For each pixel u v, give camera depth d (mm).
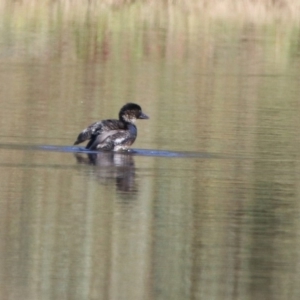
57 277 10484
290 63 28891
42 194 13359
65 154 15883
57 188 13680
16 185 13773
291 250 11406
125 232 11867
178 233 11898
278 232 12047
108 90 23172
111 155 15961
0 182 13930
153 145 16953
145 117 16516
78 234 11727
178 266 10859
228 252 11305
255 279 10531
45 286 10250
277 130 18719
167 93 23000
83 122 18938
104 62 27859
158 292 10164
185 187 13984
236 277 10602
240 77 25938
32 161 15289
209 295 10109
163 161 15672
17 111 19859
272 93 23562
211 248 11438
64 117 19406
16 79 24219
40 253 11148
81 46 29906
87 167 15008
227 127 18859
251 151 16703
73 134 17625
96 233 11758
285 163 15805
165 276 10570
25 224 12023
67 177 14312
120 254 11195
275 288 10312
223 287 10336
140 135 17750
